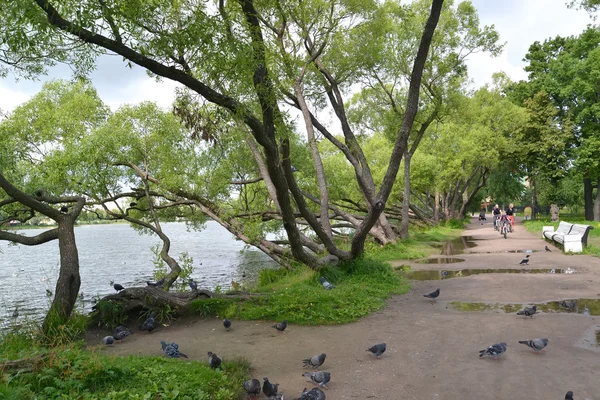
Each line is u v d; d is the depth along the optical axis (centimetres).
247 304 1003
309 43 1550
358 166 1822
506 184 5219
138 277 2456
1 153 1365
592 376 552
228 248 4272
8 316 1533
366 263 1377
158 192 1878
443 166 3925
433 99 2361
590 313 861
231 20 795
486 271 1462
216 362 602
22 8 637
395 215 3888
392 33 2256
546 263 1555
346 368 624
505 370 587
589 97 3612
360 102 2577
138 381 528
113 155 1619
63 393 483
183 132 1753
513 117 3969
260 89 902
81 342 788
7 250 5297
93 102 1858
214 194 1852
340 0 1419
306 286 1135
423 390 536
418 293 1162
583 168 3628
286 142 1098
